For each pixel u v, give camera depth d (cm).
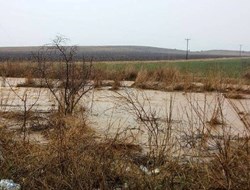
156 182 539
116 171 578
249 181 523
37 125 842
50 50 991
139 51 19212
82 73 1001
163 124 884
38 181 552
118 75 2305
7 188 526
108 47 18675
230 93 1409
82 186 531
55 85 1182
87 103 1177
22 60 2670
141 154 666
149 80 1961
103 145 626
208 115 1067
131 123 945
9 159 598
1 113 857
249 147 584
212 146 651
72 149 604
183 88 1817
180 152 648
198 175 547
